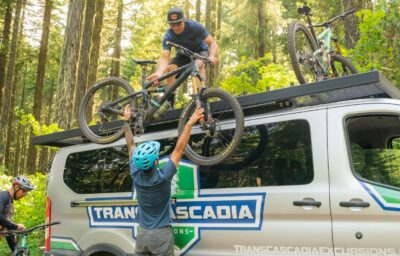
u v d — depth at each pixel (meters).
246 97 4.46
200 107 4.60
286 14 26.84
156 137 5.11
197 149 4.74
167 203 4.36
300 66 5.30
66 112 13.47
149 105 5.24
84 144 5.75
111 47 31.98
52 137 6.09
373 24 8.09
